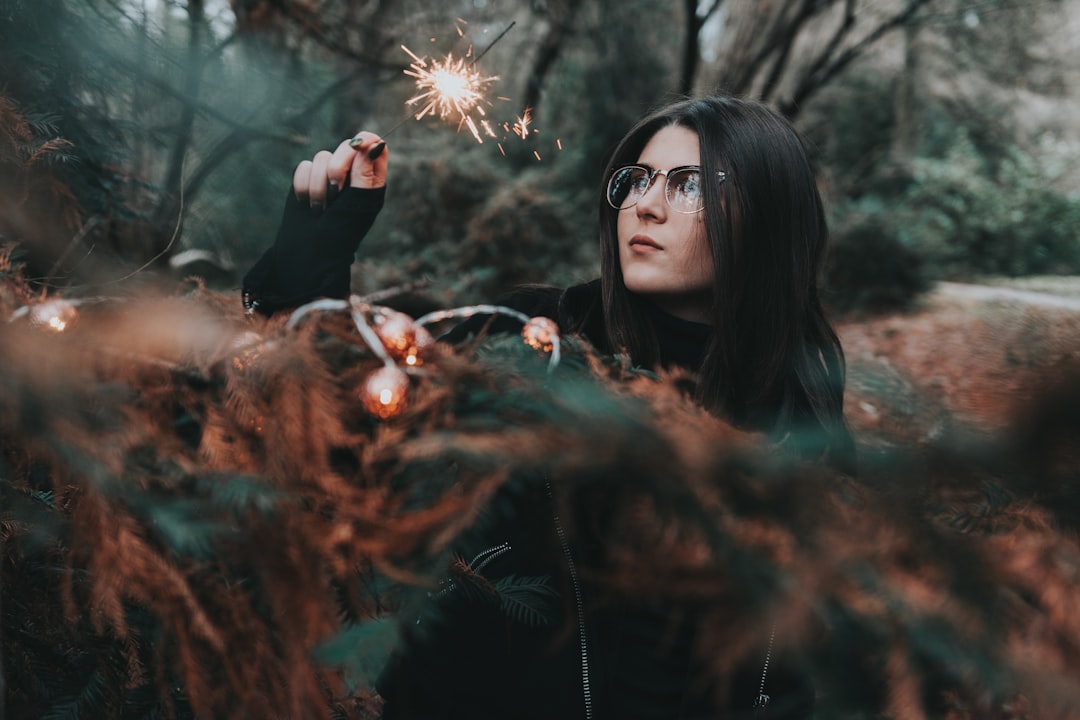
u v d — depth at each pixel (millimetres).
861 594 411
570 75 9898
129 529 511
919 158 12445
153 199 1926
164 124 2154
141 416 526
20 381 471
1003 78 12727
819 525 429
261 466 544
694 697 880
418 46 4105
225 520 499
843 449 493
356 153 1001
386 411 526
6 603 725
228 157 2512
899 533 422
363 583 590
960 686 450
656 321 1167
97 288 798
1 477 583
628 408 491
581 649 916
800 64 11180
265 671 557
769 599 406
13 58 1234
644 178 1143
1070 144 13023
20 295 588
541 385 555
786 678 890
